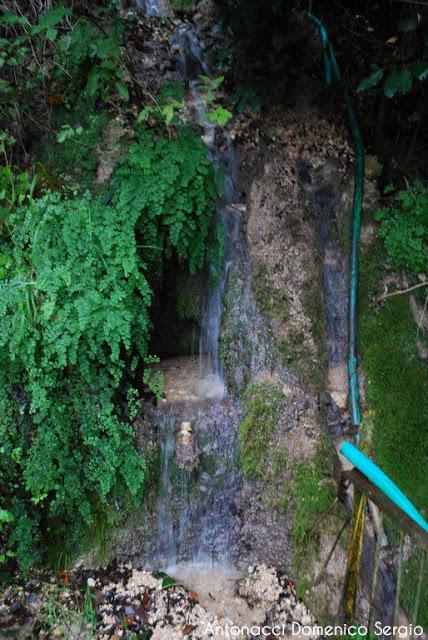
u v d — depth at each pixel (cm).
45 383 316
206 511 367
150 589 343
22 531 330
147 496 356
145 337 355
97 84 379
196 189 352
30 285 308
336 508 336
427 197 389
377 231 395
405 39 348
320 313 384
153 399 368
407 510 230
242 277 382
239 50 436
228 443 362
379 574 301
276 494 354
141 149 351
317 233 402
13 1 405
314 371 368
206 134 406
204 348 417
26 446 329
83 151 371
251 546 365
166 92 402
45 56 398
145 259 365
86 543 351
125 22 443
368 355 363
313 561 334
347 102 423
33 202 328
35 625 315
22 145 373
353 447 253
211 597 345
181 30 472
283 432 355
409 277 386
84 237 316
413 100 404
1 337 304
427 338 370
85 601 329
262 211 393
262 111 428
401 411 339
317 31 454
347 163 417
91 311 309
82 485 339
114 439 335
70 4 426
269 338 370
